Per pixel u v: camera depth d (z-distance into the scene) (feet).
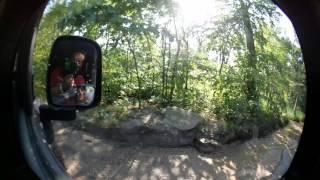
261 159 23.40
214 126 27.68
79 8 26.66
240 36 32.86
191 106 31.81
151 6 31.12
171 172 21.97
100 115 26.96
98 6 28.14
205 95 32.63
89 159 21.75
